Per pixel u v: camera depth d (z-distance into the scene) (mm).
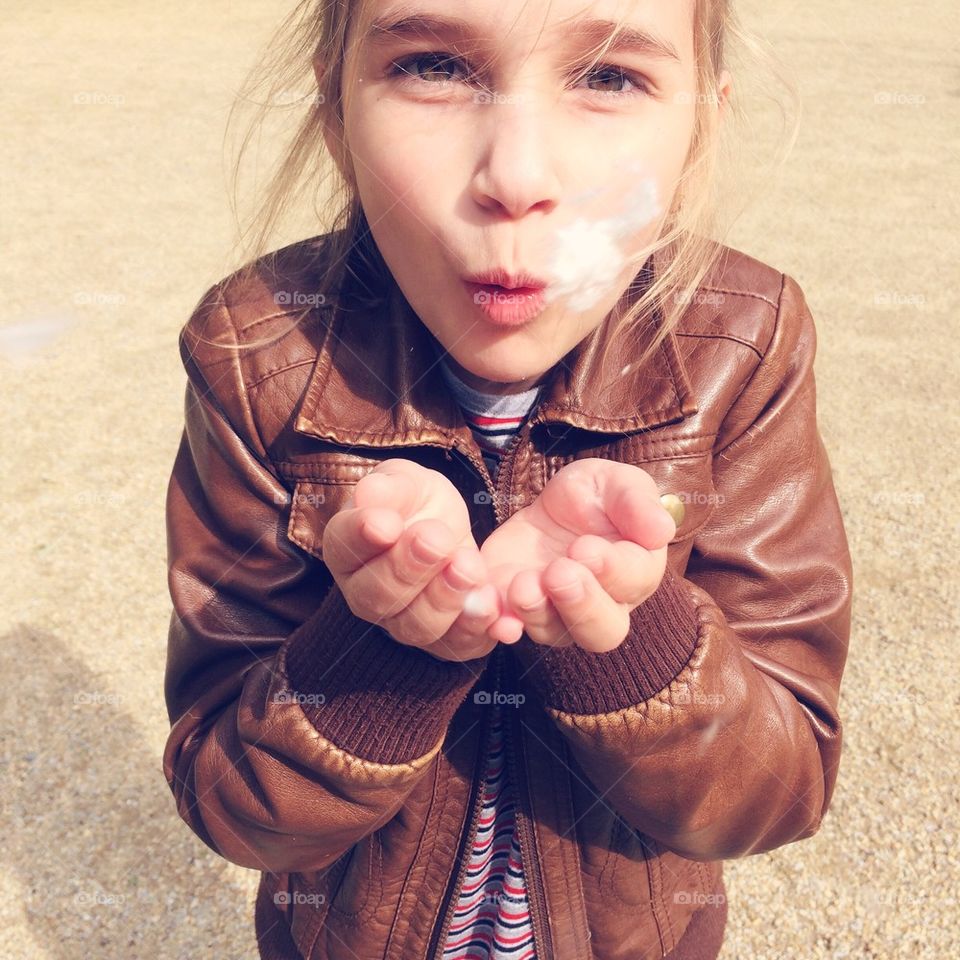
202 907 978
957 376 1751
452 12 331
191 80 3268
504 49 333
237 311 470
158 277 2051
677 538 429
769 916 959
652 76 355
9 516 1447
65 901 976
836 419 1639
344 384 443
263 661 438
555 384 433
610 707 374
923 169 2629
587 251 353
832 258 2154
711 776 393
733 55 554
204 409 463
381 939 480
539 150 336
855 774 1088
